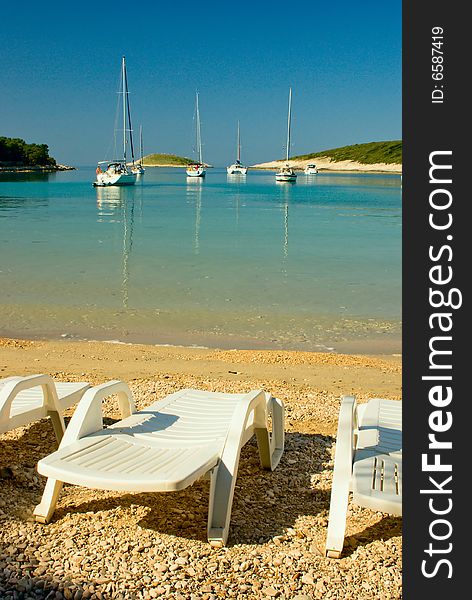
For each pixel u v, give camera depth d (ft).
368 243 85.71
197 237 90.89
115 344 33.37
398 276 58.54
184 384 24.12
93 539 12.50
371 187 298.15
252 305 44.83
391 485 11.82
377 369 28.86
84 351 31.09
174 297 47.19
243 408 13.47
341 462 12.57
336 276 58.18
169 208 152.76
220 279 55.47
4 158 556.10
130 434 13.71
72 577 11.14
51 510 13.25
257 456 17.03
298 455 17.20
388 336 36.83
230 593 10.87
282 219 124.77
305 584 11.23
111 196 204.85
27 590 10.73
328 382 25.94
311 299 47.26
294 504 14.30
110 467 11.89
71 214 130.21
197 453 12.62
